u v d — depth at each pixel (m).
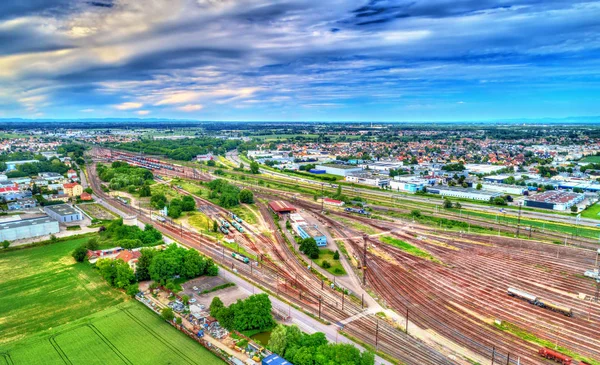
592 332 115.94
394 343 109.00
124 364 96.75
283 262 168.75
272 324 115.00
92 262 160.12
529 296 134.00
